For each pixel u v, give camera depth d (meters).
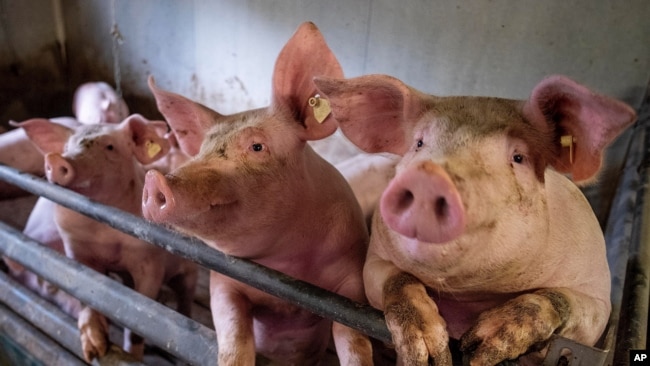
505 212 1.03
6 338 2.19
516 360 1.02
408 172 0.86
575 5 2.39
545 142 1.14
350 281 1.64
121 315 1.69
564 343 1.01
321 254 1.61
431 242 0.89
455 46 2.71
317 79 1.24
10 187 3.54
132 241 2.15
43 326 2.03
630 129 2.39
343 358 1.46
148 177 1.15
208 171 1.31
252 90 3.52
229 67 3.58
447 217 0.86
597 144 1.07
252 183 1.38
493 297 1.25
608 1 2.33
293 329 1.78
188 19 3.67
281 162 1.45
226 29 3.50
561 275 1.25
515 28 2.54
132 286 2.53
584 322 1.21
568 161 1.14
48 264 1.92
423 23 2.77
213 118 1.59
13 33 4.29
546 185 1.29
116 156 2.16
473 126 1.07
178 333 1.56
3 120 4.37
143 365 1.76
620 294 1.64
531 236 1.09
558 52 2.48
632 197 2.03
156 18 3.86
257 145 1.43
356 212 1.71
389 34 2.88
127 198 2.24
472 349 1.02
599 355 0.97
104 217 1.66
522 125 1.11
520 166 1.09
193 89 3.84
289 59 1.47
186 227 1.29
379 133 1.35
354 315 1.14
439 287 1.20
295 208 1.49
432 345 1.01
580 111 1.07
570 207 1.35
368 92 1.27
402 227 0.89
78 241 2.16
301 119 1.52
